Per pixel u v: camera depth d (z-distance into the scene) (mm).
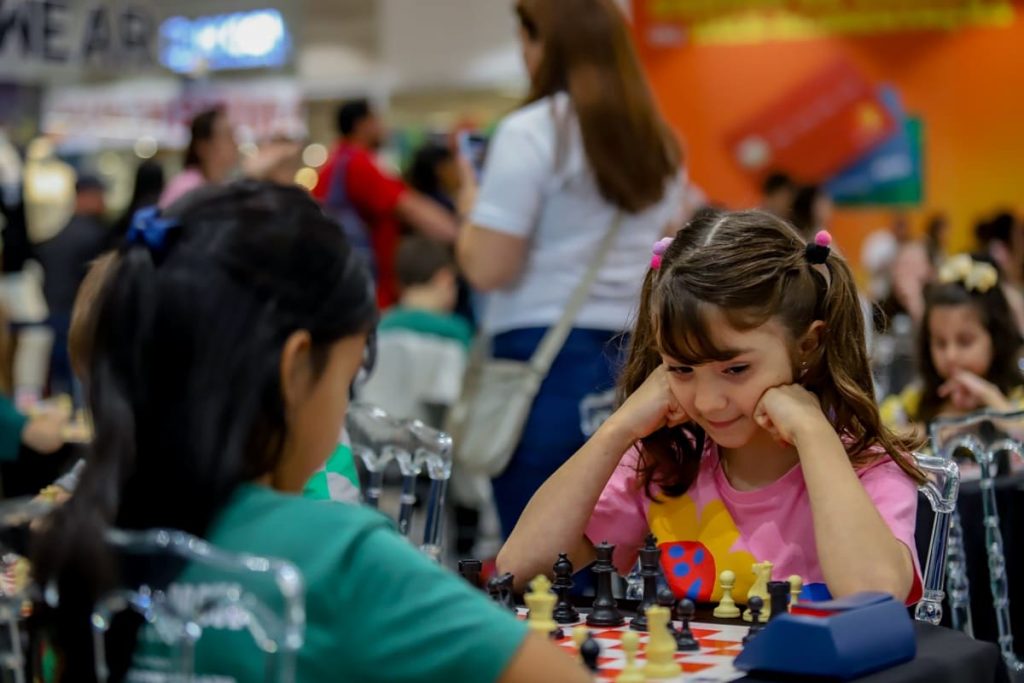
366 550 1681
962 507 3420
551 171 4035
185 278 1701
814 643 1823
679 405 2434
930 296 4609
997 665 2078
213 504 1692
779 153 11070
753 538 2430
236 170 7062
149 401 1695
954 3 10562
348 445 2967
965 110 10609
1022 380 4648
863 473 2412
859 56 10836
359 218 7336
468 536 6602
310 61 12734
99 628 1678
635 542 2602
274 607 1507
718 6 11109
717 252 2262
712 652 2043
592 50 4020
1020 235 9250
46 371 9992
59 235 9984
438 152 8672
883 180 10844
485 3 11914
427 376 6691
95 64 9359
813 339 2375
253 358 1690
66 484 2521
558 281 4078
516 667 1648
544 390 4074
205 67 11938
